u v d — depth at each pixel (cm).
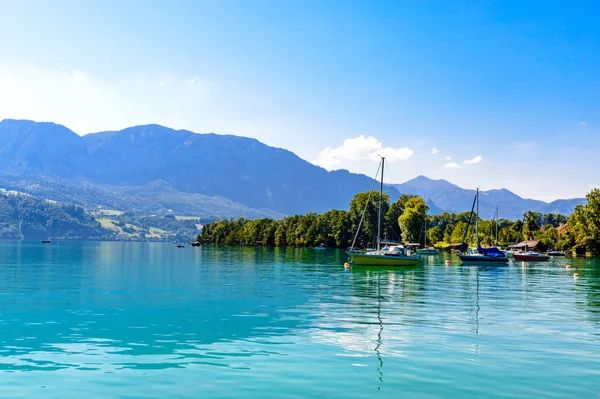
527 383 1752
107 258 11469
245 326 2788
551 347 2286
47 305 3622
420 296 4212
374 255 8281
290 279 5819
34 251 15688
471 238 18125
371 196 16862
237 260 10538
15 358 2086
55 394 1639
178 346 2305
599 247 13062
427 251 15538
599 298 4144
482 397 1612
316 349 2234
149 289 4684
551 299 4069
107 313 3266
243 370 1895
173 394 1634
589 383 1758
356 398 1597
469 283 5534
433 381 1767
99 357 2100
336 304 3688
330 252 15212
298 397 1605
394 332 2612
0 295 4197
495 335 2545
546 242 16750
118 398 1600
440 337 2494
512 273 7319
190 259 11075
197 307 3534
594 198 13338
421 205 16462
